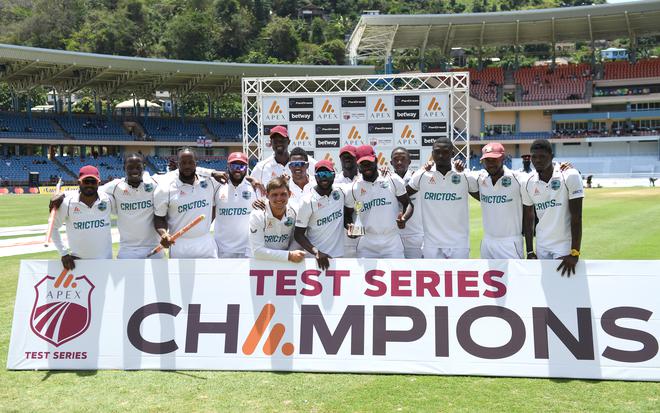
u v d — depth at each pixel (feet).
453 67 203.41
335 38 287.69
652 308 16.55
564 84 181.27
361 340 17.11
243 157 20.61
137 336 17.60
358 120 46.37
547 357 16.47
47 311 17.90
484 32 178.81
